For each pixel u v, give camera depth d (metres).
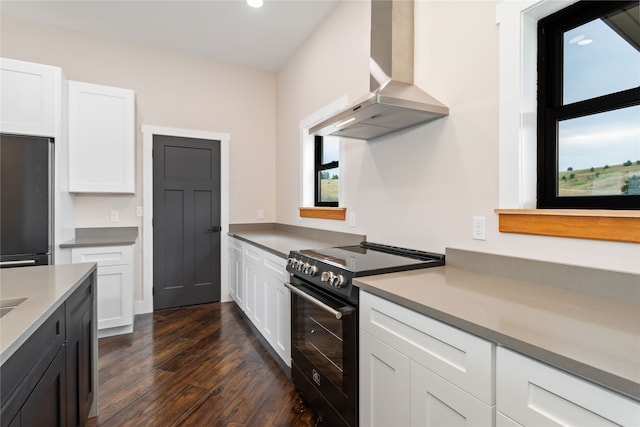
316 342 1.77
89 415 1.77
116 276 2.93
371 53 2.10
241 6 2.86
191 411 1.84
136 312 3.50
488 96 1.55
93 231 3.33
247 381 2.15
